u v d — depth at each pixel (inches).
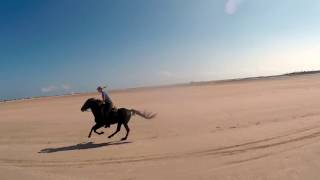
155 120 1113.4
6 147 784.3
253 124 917.2
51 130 1025.5
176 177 487.2
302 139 690.2
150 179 483.2
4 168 522.0
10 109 2164.1
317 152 576.4
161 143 730.8
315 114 1026.7
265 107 1283.2
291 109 1176.8
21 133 999.6
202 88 3297.2
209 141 718.5
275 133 762.8
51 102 2711.6
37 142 836.6
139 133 885.8
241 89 2586.1
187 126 952.9
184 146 684.1
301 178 455.5
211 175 487.5
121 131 940.6
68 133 952.9
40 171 539.5
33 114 1612.9
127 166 557.6
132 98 2409.0
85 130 992.9
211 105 1493.6
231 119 1034.7
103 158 618.2
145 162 578.2
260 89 2442.2
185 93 2662.4
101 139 832.9
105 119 791.1
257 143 676.7
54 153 684.7
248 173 488.4
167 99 2054.6
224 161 560.4
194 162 563.2
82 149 713.0
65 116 1408.7
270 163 533.3
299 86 2496.3
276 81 3708.2
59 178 486.0
